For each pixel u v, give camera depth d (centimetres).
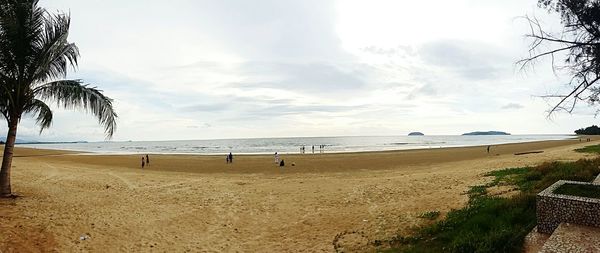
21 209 1141
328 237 1009
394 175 2305
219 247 976
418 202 1266
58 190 1642
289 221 1212
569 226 677
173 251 936
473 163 2962
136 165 3728
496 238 718
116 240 988
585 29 698
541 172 1397
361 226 1073
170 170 3127
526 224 797
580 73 718
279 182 2109
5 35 1173
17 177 1989
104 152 7794
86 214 1207
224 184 2038
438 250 782
